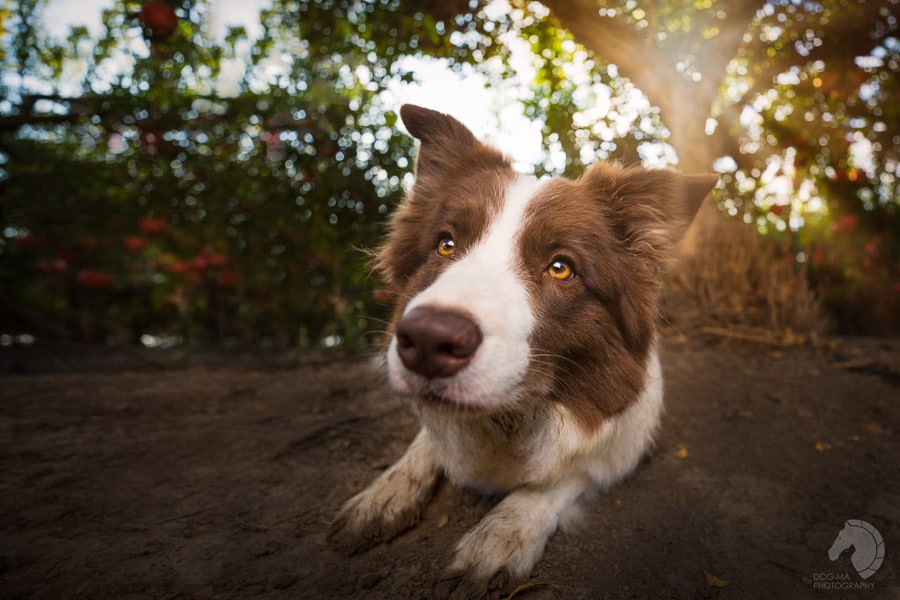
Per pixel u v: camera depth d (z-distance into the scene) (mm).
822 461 403
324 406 544
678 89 786
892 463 398
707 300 729
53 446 438
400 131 777
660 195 357
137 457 418
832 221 1249
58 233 976
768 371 590
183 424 495
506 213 325
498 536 287
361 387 607
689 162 790
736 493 359
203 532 313
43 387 628
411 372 258
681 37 782
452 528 321
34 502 345
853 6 823
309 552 294
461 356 246
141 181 881
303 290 935
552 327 302
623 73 776
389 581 270
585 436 320
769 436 445
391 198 800
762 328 704
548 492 325
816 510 338
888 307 1171
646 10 765
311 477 387
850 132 1061
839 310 1140
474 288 269
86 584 262
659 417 430
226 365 790
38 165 941
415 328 241
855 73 912
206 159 841
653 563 287
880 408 492
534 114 797
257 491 365
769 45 883
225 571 275
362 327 875
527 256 311
